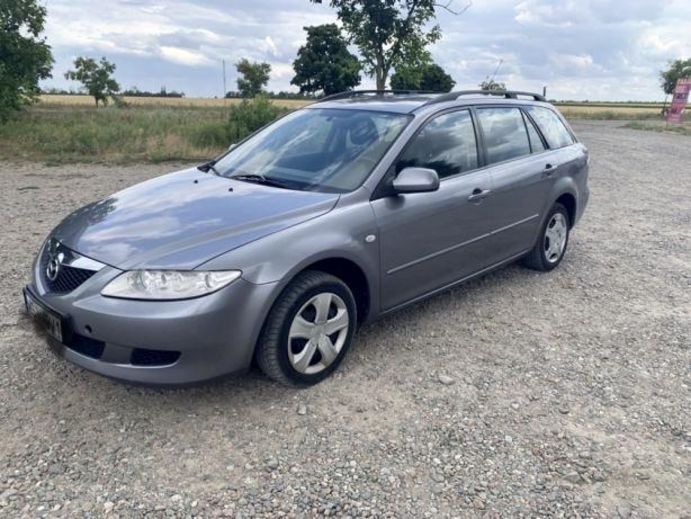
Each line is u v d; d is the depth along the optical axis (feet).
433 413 11.00
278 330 10.73
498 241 16.06
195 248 10.18
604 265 20.16
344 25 41.73
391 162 12.85
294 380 11.35
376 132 13.69
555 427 10.66
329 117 15.05
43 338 11.01
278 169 13.75
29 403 10.92
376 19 39.81
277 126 16.03
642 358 13.42
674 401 11.64
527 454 9.88
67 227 12.03
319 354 11.79
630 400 11.64
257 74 165.58
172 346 9.70
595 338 14.40
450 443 10.12
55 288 10.75
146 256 10.05
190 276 9.79
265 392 11.53
